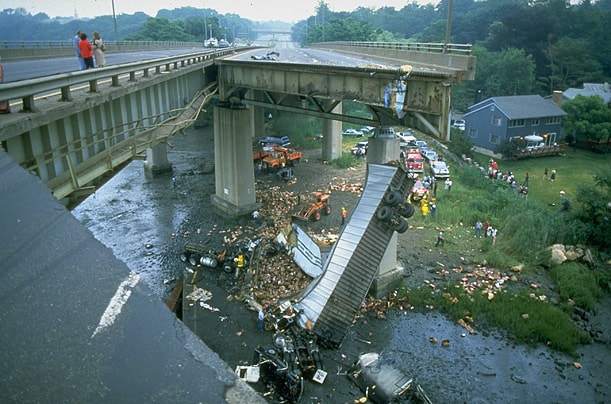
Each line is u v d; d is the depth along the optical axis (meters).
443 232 35.12
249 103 35.47
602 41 100.56
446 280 28.11
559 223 34.66
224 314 23.91
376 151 26.34
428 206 39.94
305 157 58.59
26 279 3.29
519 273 29.31
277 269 28.06
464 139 62.78
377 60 38.72
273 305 24.42
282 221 36.94
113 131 19.64
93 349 2.83
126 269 3.50
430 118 20.81
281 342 20.19
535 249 32.03
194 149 62.09
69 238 3.74
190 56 30.41
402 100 21.25
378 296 26.09
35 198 4.15
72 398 2.52
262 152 53.44
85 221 36.94
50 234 3.75
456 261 30.58
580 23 105.75
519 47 100.00
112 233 34.72
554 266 30.19
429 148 67.25
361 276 23.30
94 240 3.76
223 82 36.66
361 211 25.22
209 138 69.12
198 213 38.81
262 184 46.81
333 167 53.88
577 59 92.12
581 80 90.12
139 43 66.12
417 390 18.78
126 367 2.74
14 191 4.20
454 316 24.31
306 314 21.80
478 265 30.14
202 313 23.95
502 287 27.48
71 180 15.29
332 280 22.86
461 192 44.03
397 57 34.09
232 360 20.38
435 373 20.30
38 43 45.09
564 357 21.66
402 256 31.06
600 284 29.20
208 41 87.50
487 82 87.62
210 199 42.12
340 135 56.66
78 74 14.38
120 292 3.27
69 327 2.96
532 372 20.58
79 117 16.31
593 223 35.34
